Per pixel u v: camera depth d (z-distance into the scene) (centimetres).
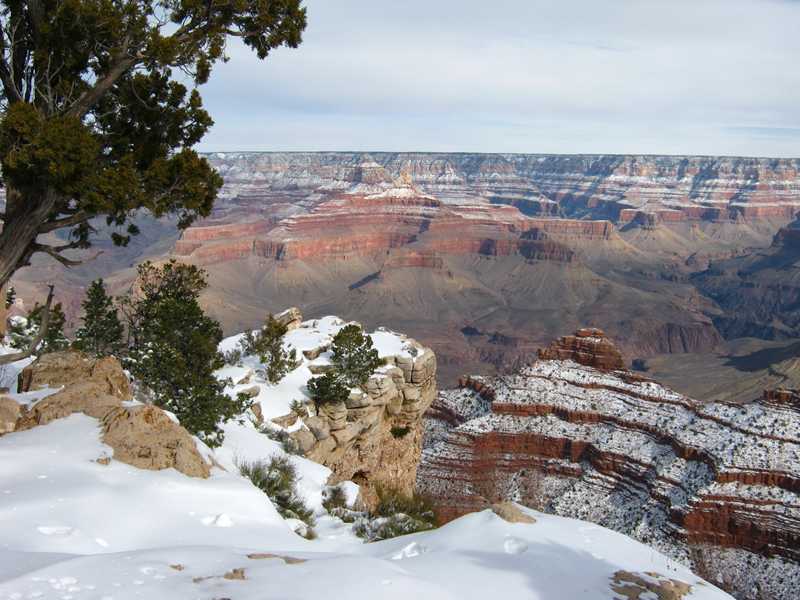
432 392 4541
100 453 1526
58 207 2116
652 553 1260
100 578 886
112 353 3052
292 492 2122
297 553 1179
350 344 3806
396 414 4181
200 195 2172
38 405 1750
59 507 1243
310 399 3622
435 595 934
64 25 1961
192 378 2547
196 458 1619
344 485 2436
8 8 2088
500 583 1030
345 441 3638
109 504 1300
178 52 2077
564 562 1135
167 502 1391
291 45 2316
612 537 1304
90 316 3097
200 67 2166
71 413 1728
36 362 2083
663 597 1058
